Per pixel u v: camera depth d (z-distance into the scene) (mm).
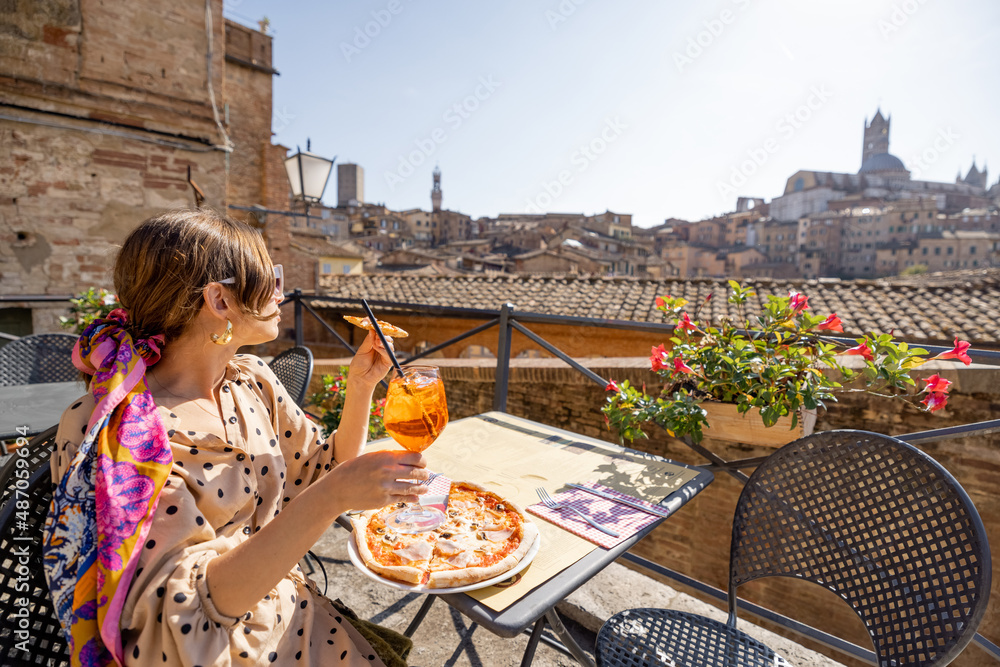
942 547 1104
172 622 713
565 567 1010
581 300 11859
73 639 713
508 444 1721
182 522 786
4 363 2832
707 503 3877
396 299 13492
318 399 3932
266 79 15508
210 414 978
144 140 5855
